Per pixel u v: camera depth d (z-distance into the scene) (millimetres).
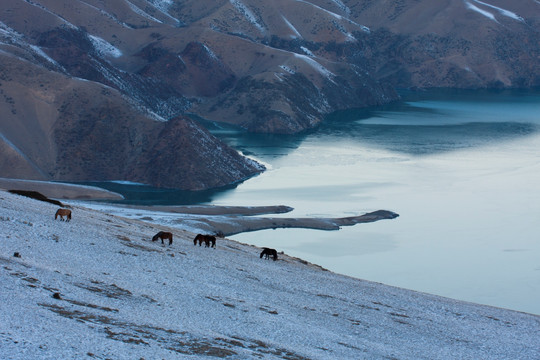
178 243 61125
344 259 118875
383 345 38969
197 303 36875
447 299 68375
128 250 48000
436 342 43500
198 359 25375
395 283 104250
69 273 34812
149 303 33656
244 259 62156
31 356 20609
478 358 41031
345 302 50562
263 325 35719
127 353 23531
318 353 32438
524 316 64750
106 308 29625
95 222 59781
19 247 38281
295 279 56406
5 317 23797
